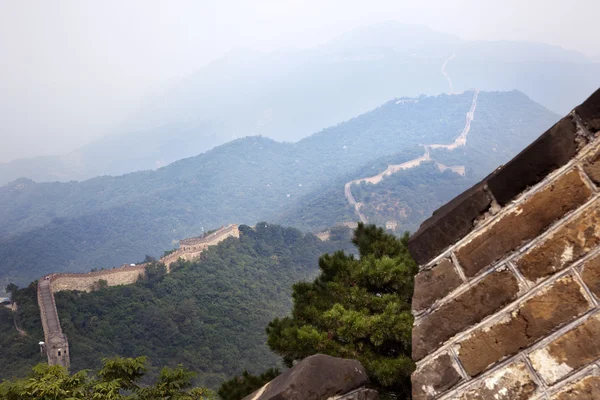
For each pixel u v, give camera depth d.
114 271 83.75
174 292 85.56
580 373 1.33
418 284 1.55
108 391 5.60
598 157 1.36
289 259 110.75
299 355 7.07
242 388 7.49
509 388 1.40
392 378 5.93
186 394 6.05
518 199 1.43
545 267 1.39
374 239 8.68
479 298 1.46
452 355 1.48
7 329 68.25
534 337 1.38
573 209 1.38
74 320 71.56
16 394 5.26
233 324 80.69
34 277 195.62
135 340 72.88
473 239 1.48
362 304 7.32
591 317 1.33
